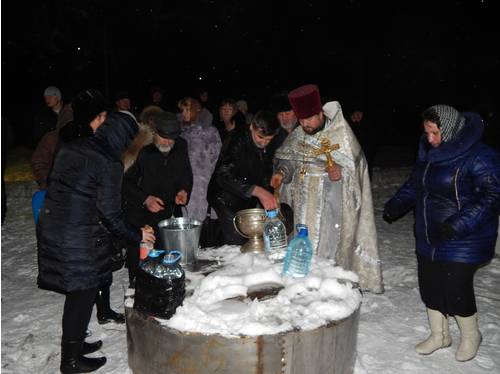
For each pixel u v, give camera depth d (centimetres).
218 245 447
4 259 573
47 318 413
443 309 338
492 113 755
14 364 348
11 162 1170
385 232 674
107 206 296
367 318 404
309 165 395
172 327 264
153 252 280
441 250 319
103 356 351
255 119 364
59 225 299
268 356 258
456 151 302
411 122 1778
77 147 298
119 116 304
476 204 301
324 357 270
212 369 262
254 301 273
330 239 398
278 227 327
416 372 330
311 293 290
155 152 409
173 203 431
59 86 1619
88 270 303
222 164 382
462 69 1616
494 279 490
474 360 343
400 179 1001
